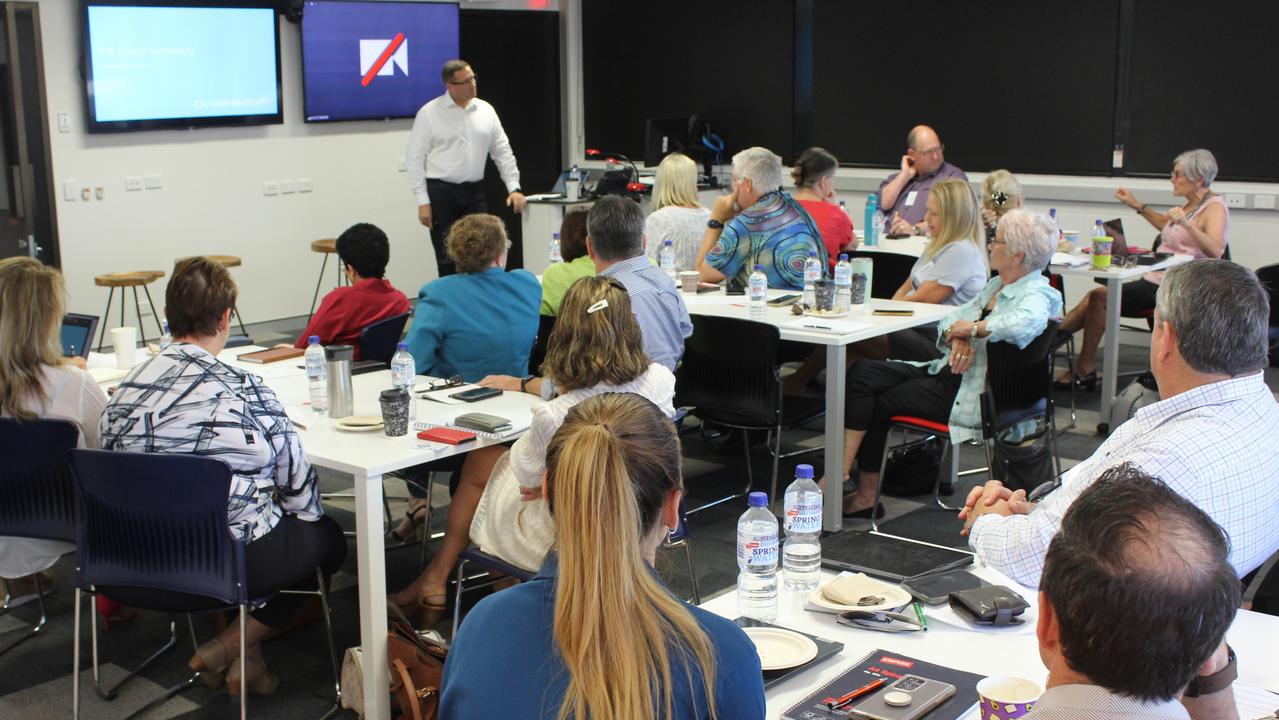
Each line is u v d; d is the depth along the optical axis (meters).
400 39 8.81
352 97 8.62
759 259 5.18
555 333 2.77
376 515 2.89
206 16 7.69
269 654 3.44
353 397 3.45
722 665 1.34
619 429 1.39
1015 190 6.32
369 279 4.42
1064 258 6.13
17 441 3.06
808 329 4.31
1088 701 1.14
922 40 8.39
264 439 2.85
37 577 3.64
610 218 3.71
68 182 7.27
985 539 2.13
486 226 3.95
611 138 10.23
